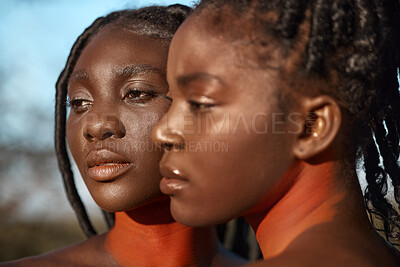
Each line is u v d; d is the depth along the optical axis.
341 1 1.03
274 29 0.99
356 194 1.07
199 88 1.00
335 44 1.01
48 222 5.28
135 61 1.37
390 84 1.15
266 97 0.98
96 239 1.63
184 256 1.54
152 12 1.50
